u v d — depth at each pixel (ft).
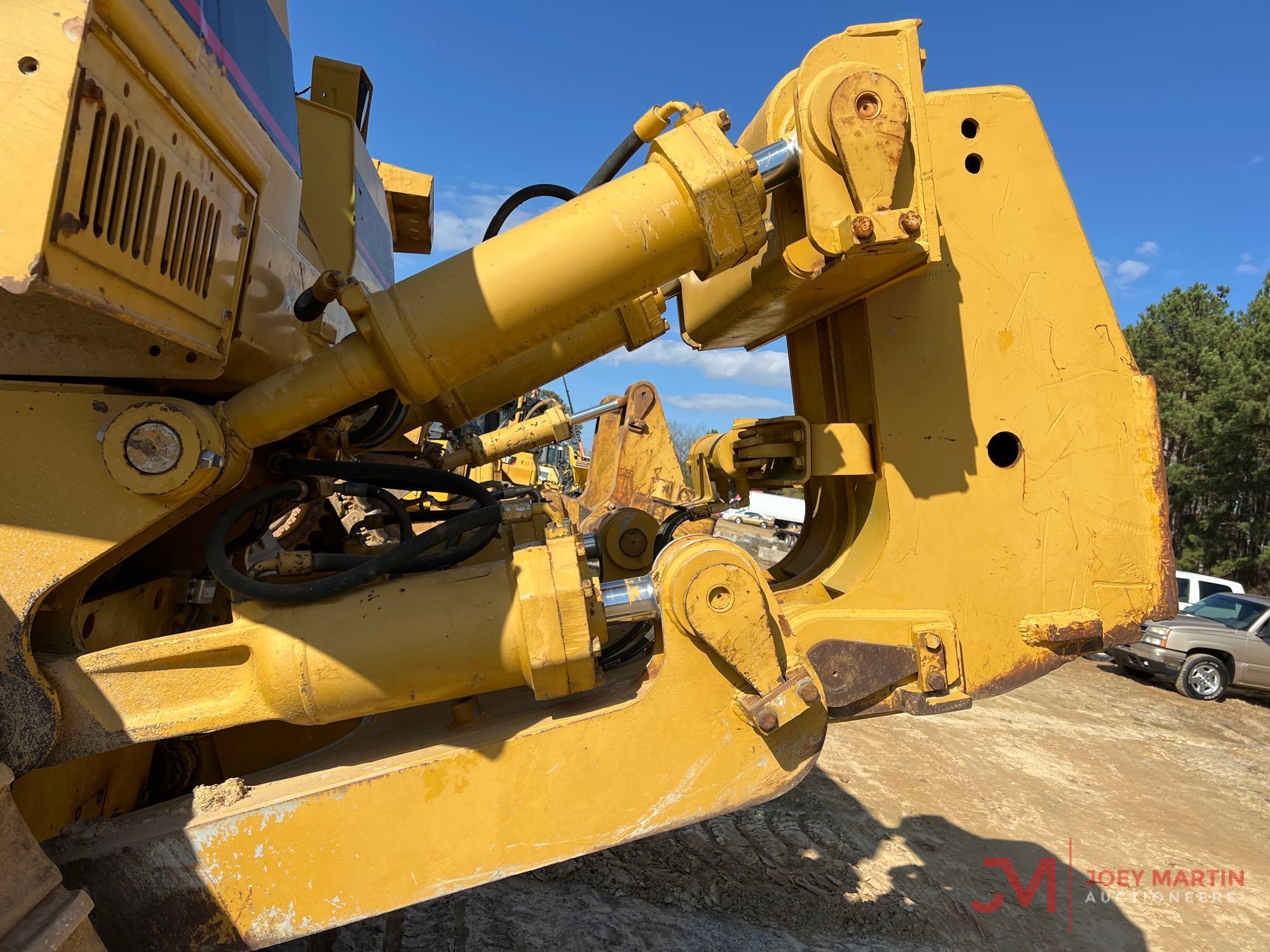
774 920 9.24
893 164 4.84
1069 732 19.83
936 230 5.04
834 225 4.93
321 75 10.52
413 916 8.27
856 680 5.43
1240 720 24.14
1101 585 5.82
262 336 5.90
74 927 3.58
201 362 4.98
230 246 5.12
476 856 4.61
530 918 8.50
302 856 4.42
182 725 4.52
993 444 5.83
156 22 3.96
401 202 13.65
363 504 12.64
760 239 4.85
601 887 9.43
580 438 44.39
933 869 11.14
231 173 5.04
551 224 4.73
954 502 5.71
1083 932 10.02
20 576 4.18
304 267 6.95
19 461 4.22
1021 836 12.76
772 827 11.78
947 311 5.74
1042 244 5.84
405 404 7.34
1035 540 5.78
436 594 4.71
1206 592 38.37
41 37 3.22
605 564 10.02
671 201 4.69
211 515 6.31
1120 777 16.75
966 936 9.53
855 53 5.01
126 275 3.81
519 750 4.67
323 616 4.64
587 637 4.60
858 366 6.03
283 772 5.22
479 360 4.85
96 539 4.30
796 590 6.23
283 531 9.44
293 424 4.96
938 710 5.49
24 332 4.37
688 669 4.90
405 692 4.64
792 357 7.19
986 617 5.72
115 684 4.44
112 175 3.60
